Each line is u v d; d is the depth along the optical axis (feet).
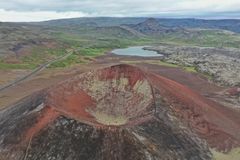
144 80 173.27
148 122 143.95
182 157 139.44
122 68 180.55
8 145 139.54
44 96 155.63
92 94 171.12
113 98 170.91
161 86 178.09
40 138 134.00
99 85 174.91
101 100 169.78
